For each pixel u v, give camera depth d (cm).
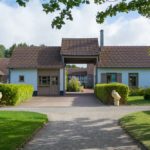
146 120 1563
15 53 4247
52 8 989
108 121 1625
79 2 991
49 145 1052
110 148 1007
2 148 955
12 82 4066
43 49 4338
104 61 4122
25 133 1223
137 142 1095
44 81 4094
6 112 1923
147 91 2986
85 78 7756
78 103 2798
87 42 4234
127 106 2405
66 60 4484
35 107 2388
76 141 1120
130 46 4372
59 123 1569
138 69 4072
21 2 950
